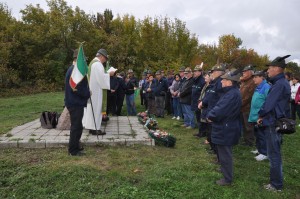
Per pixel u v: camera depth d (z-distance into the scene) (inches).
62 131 301.6
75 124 230.1
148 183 184.2
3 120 420.2
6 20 1087.0
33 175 192.2
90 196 169.6
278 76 190.5
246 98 295.9
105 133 295.4
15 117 451.5
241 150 281.0
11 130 306.8
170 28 1327.5
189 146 280.7
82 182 183.3
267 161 246.7
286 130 182.7
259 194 180.5
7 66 1007.6
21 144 250.5
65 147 253.3
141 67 1205.1
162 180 185.8
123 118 408.2
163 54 1240.2
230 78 184.5
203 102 261.3
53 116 319.9
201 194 173.6
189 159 235.0
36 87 1024.2
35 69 1051.9
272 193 184.2
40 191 173.6
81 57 228.8
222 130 184.9
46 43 1091.9
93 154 237.1
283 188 194.5
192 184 185.0
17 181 185.6
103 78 284.7
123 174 195.8
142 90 608.1
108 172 197.6
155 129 329.4
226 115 182.4
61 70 1075.9
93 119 287.9
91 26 1211.9
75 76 225.6
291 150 293.0
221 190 181.2
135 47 1247.5
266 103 187.5
